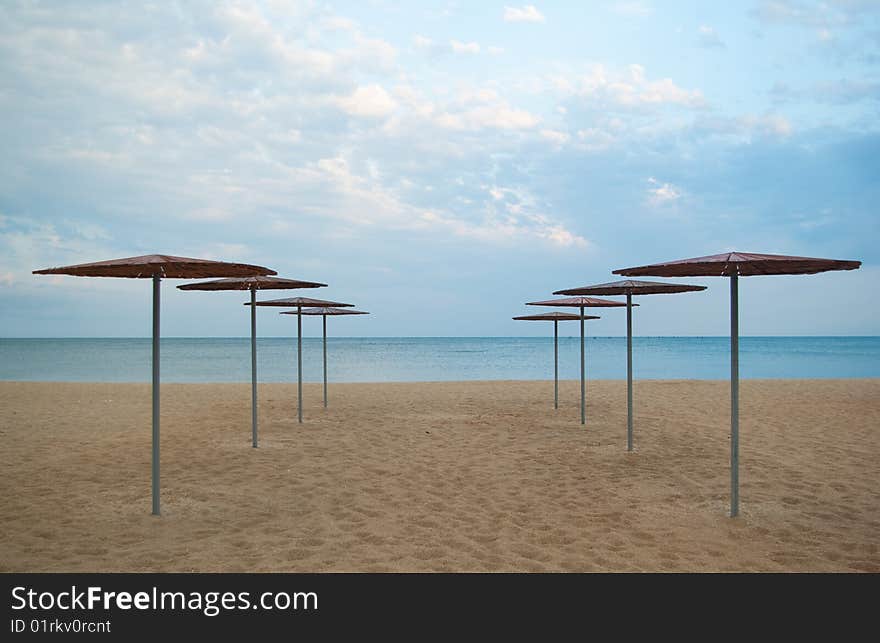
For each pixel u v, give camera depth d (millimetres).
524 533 5441
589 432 10688
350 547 5113
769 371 34750
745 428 11047
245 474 7609
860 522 5715
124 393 17188
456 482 7238
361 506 6270
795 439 9953
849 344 111188
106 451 9031
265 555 4938
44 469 7887
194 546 5129
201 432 10633
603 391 17516
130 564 4750
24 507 6199
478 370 36594
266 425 11398
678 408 13750
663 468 7930
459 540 5270
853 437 10117
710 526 5609
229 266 5281
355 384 20359
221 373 33594
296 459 8461
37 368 38125
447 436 10273
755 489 6891
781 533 5418
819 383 19297
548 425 11461
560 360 49875
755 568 4676
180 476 7512
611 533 5426
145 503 6344
